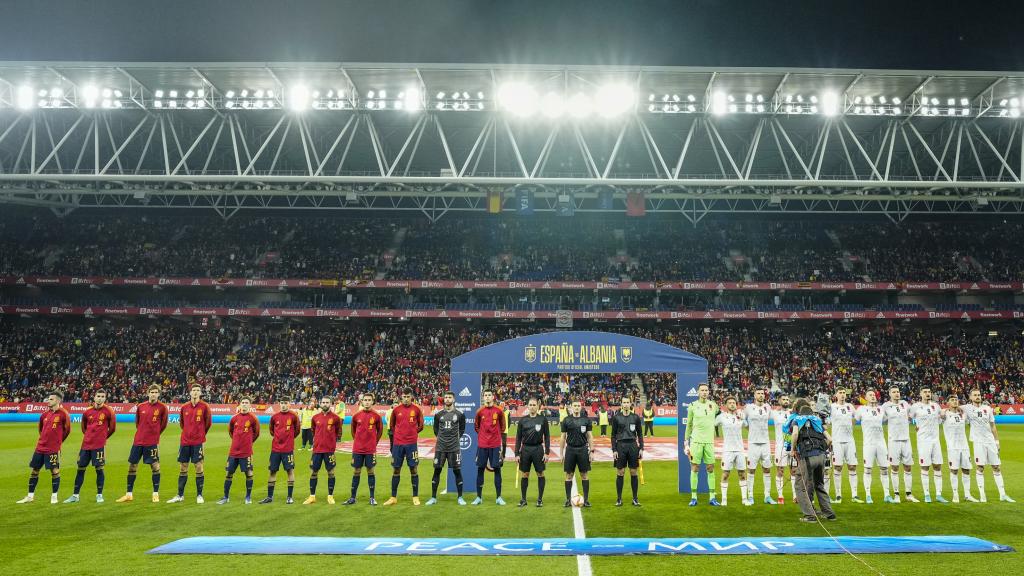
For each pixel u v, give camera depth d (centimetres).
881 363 4309
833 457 1196
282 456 1188
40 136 3769
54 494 1173
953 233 5184
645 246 5169
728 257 5034
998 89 2898
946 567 739
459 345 4544
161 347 4419
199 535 915
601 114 3020
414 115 3381
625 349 1361
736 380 4150
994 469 1184
